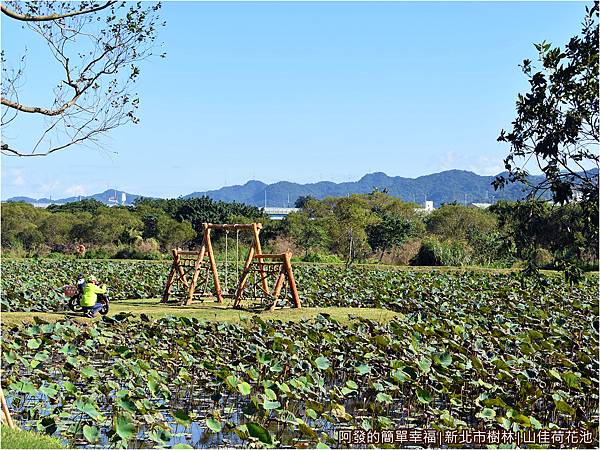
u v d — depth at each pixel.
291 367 11.38
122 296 21.64
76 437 8.68
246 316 17.08
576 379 10.03
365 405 10.55
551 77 8.09
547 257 32.31
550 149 7.97
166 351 12.73
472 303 19.50
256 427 8.16
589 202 7.87
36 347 12.00
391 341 12.84
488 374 10.73
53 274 28.22
